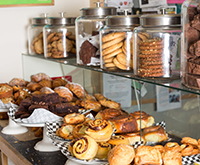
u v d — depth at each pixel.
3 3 1.86
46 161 1.13
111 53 1.08
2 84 1.55
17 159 1.18
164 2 1.50
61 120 1.22
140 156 0.81
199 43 0.70
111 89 1.33
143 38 0.92
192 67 0.74
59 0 2.00
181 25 0.82
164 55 0.89
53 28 1.54
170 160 0.81
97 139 0.96
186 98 0.90
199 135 0.89
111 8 1.28
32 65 1.91
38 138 1.37
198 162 0.85
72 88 1.55
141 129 0.97
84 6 2.06
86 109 1.35
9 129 1.45
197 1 0.74
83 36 1.27
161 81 0.89
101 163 0.91
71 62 1.43
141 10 1.65
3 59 1.93
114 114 1.17
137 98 1.16
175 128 0.91
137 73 0.97
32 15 1.96
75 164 0.95
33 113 1.23
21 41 1.96
